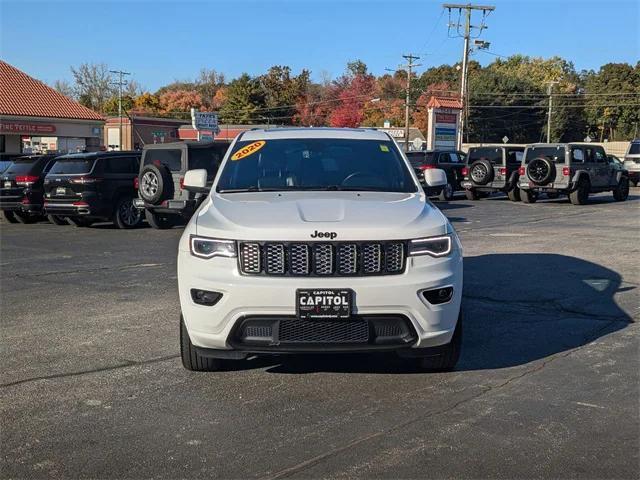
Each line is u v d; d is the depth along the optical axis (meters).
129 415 4.56
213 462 3.87
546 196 26.95
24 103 42.28
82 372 5.46
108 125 66.12
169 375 5.38
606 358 5.79
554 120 80.38
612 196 27.53
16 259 11.52
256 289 4.57
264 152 6.38
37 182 17.38
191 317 4.83
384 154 6.39
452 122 42.53
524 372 5.42
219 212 5.14
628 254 11.32
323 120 82.88
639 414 4.55
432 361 5.27
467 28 46.94
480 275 9.50
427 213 5.13
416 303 4.65
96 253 12.25
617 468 3.79
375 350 4.67
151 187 15.18
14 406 4.73
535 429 4.30
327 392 4.98
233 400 4.83
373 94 82.62
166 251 12.52
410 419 4.47
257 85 85.50
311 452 3.99
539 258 10.93
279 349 4.65
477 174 24.94
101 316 7.34
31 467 3.82
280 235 4.65
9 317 7.31
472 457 3.92
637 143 33.44
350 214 4.94
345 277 4.62
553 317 7.21
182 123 69.38
